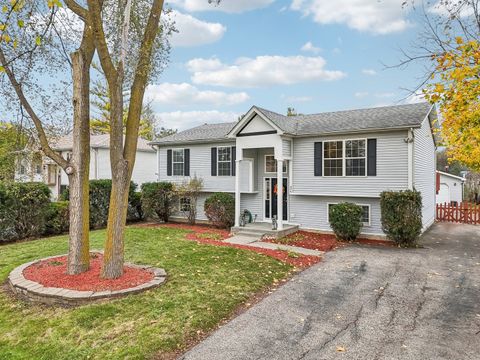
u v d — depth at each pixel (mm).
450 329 4988
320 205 13719
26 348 4348
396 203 11086
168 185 16797
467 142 6000
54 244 10602
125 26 6242
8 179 11250
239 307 5766
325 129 13172
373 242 11938
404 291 6688
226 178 15852
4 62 6250
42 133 6656
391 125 11594
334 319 5328
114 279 6449
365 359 4113
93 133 30031
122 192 6582
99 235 12312
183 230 14172
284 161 14680
